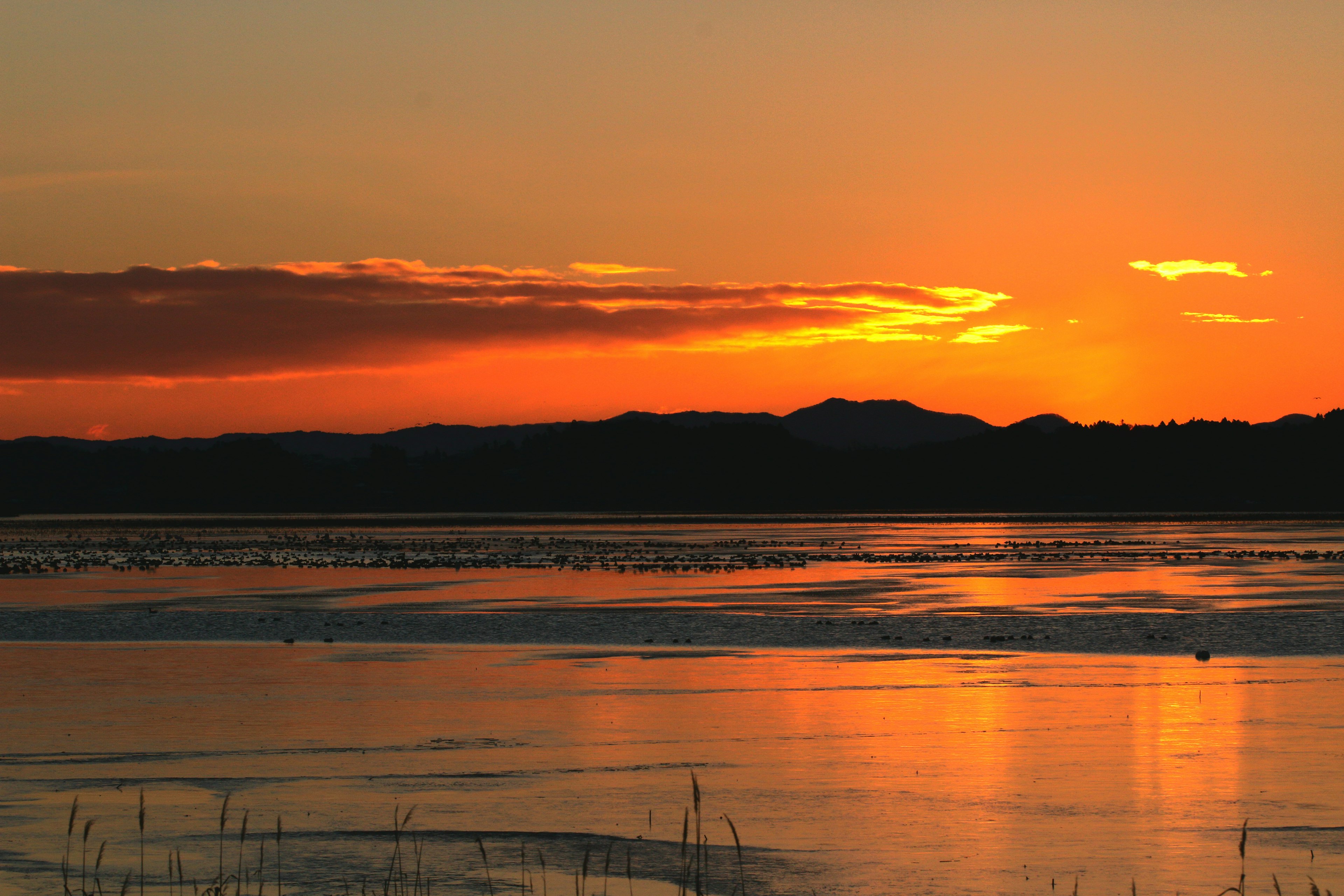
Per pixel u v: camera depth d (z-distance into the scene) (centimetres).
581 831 2758
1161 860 2519
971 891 2338
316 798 3047
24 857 2545
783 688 4819
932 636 6556
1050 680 4994
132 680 5050
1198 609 7862
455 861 2531
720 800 3025
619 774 3300
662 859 2542
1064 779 3216
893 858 2541
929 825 2795
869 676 5138
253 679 5084
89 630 7019
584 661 5697
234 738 3806
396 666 5500
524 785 3184
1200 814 2862
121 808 2956
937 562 13475
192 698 4597
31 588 10169
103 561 14225
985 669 5359
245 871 2458
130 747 3659
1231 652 5884
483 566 13075
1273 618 7031
